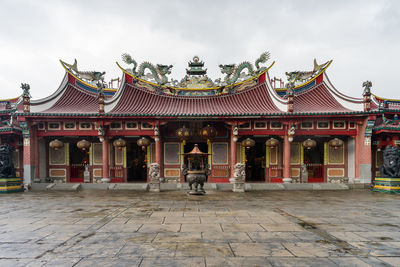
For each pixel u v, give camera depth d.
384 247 7.41
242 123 24.92
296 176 27.58
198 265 6.07
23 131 24.23
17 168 27.38
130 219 11.00
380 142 25.55
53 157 27.56
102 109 24.23
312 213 12.40
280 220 10.82
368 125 24.12
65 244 7.65
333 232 8.98
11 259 6.49
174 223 10.24
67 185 24.06
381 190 22.16
